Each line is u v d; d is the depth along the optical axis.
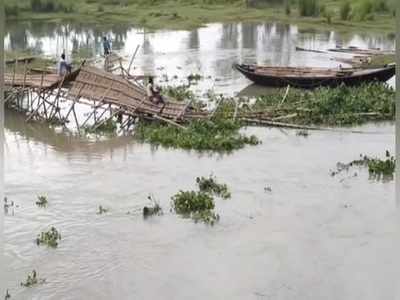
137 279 12.57
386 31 49.25
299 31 51.22
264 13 58.50
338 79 28.80
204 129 22.38
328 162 19.56
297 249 13.76
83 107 27.36
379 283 12.11
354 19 53.78
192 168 19.16
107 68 29.58
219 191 17.03
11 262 13.13
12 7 56.47
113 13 59.00
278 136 22.56
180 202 16.00
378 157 19.84
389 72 28.95
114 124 23.81
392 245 13.48
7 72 30.02
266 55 41.69
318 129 23.36
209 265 13.09
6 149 21.28
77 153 20.89
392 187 17.33
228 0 63.25
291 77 29.59
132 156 20.47
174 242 14.12
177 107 24.09
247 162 19.67
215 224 15.04
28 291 12.08
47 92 25.66
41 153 20.89
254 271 12.85
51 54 40.78
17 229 14.72
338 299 11.74
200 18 56.94
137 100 24.00
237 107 24.61
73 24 54.38
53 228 14.52
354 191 17.09
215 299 11.81
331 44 45.03
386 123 24.17
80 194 17.02
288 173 18.56
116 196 16.83
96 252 13.66
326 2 60.62
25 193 17.06
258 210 15.86
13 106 27.08
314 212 15.71
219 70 36.50
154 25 54.50
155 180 18.09
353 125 23.95
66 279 12.56
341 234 14.43
